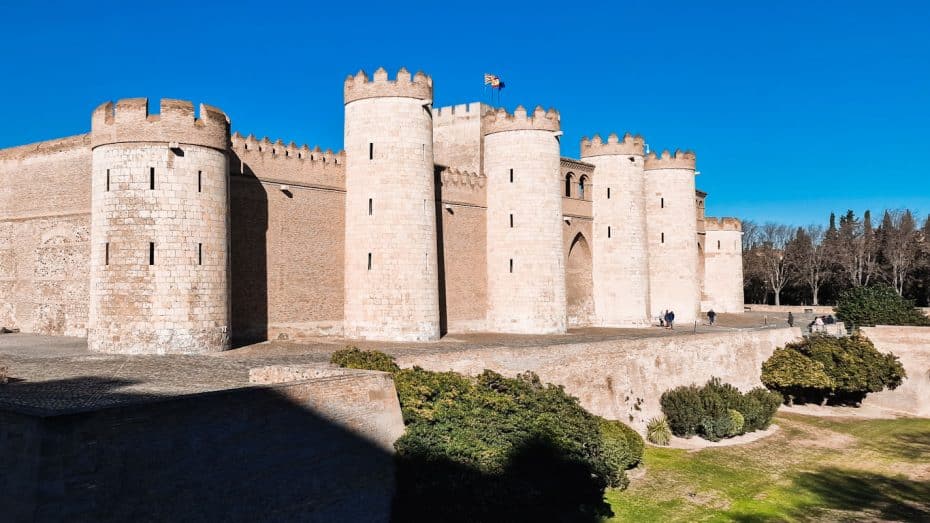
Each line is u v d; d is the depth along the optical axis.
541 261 44.31
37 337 37.31
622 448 28.12
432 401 22.53
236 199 34.94
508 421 22.41
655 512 25.81
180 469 15.65
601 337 41.00
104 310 30.17
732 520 26.09
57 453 13.88
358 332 37.56
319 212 38.72
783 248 106.50
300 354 30.56
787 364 44.25
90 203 36.97
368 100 37.88
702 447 34.50
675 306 57.88
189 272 30.23
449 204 44.50
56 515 13.83
